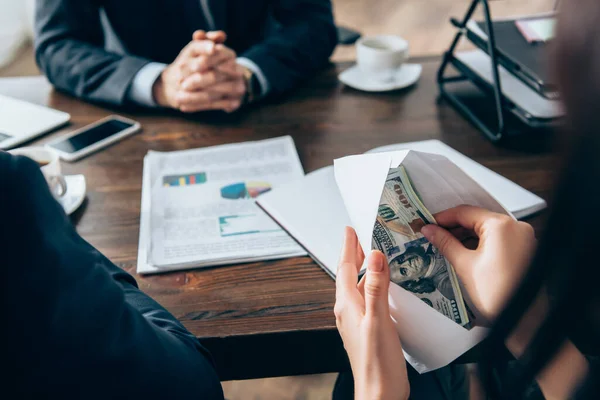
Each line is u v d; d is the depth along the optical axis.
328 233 0.75
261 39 1.50
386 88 1.18
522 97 0.98
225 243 0.75
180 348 0.51
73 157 0.96
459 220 0.61
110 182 0.90
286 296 0.68
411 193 0.63
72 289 0.40
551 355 0.40
